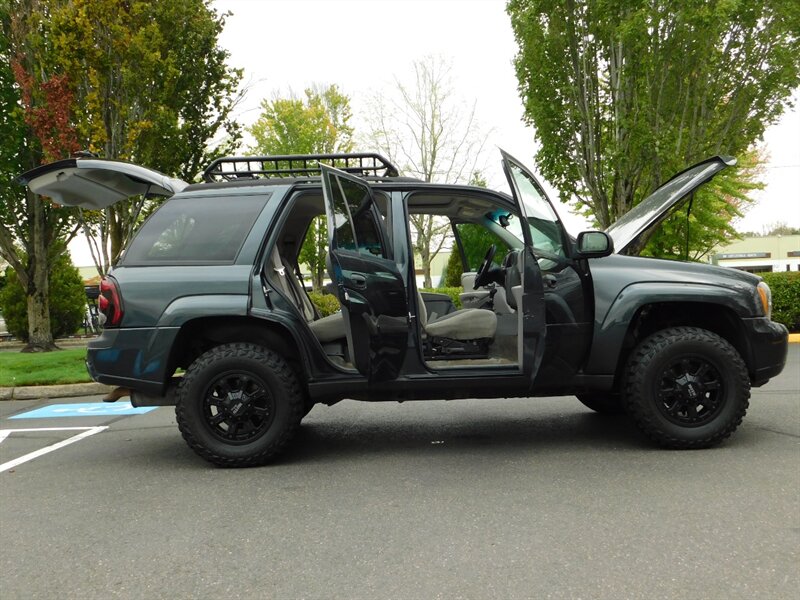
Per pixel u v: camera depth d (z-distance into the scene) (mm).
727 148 11867
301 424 5832
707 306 4539
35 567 2801
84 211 11539
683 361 4312
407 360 4344
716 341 4293
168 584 2596
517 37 12414
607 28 11227
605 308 4375
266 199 4570
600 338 4359
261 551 2902
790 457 4141
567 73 12031
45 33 10438
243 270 4344
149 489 3945
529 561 2699
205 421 4273
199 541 3047
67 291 19969
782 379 7539
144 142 10242
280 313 4289
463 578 2561
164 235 4520
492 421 5715
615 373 4535
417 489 3750
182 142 10617
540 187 4625
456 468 4184
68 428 6285
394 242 4512
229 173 5055
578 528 3047
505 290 5039
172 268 4395
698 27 10539
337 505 3512
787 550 2723
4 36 12531
